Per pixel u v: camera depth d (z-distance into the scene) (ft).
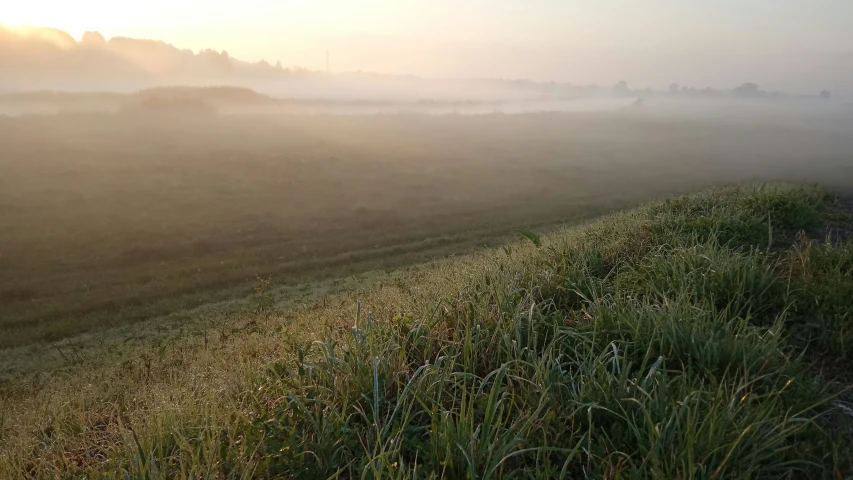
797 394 9.09
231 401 10.51
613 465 7.36
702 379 9.00
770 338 10.79
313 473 7.75
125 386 19.58
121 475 8.30
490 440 7.73
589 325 11.71
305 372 10.75
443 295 15.29
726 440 7.45
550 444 7.97
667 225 21.49
